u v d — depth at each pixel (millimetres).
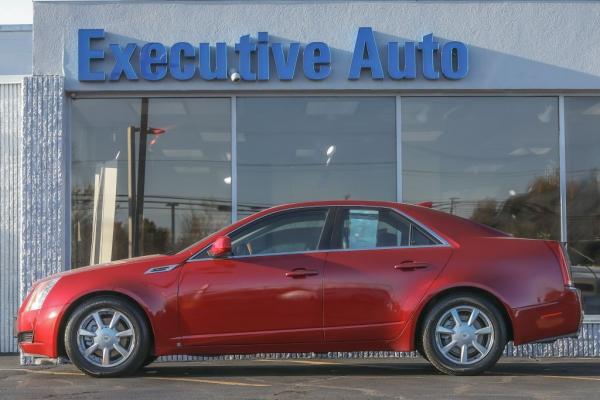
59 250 9906
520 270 7500
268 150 10305
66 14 10055
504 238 7727
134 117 10305
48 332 7543
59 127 9945
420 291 7453
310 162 10305
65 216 10086
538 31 10078
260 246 7727
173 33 10047
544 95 10273
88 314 7523
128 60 9922
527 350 9633
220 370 8492
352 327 7473
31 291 7906
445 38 10062
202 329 7488
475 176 10250
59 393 6898
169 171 10312
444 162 10266
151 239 10273
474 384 7219
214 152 10297
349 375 7992
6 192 10695
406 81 10016
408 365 8906
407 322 7441
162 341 7488
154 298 7488
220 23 10055
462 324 7488
